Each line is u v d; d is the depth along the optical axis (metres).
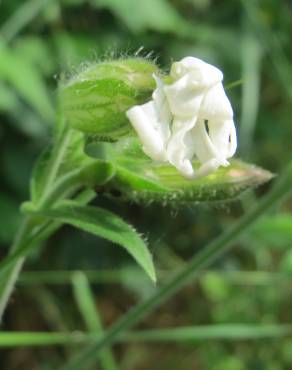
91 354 0.26
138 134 0.19
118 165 0.22
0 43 0.37
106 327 0.49
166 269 0.45
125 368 0.48
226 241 0.26
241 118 0.45
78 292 0.34
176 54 0.44
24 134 0.40
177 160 0.19
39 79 0.37
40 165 0.22
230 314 0.46
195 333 0.30
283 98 0.49
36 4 0.39
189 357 0.47
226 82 0.45
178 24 0.43
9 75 0.36
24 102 0.39
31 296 0.43
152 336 0.29
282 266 0.32
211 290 0.46
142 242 0.20
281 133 0.48
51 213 0.21
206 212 0.46
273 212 0.33
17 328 0.44
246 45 0.44
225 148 0.20
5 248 0.41
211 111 0.19
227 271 0.44
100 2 0.41
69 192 0.23
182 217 0.45
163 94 0.19
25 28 0.41
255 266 0.46
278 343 0.44
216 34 0.45
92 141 0.21
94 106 0.20
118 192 0.22
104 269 0.43
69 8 0.42
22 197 0.39
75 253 0.43
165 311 0.50
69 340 0.29
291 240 0.31
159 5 0.43
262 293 0.46
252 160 0.47
